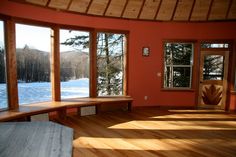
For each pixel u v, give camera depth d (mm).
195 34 6211
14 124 1595
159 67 6316
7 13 3988
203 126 4566
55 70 5012
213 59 6242
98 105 5547
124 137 3834
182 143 3574
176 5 5715
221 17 5977
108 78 6223
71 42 5539
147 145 3471
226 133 4121
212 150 3293
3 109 4059
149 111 5973
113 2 5355
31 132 1407
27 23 4398
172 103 6457
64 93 5559
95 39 5605
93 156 3033
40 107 4402
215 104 6340
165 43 6371
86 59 5766
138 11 5793
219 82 6250
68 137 1323
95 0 5141
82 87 5773
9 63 4074
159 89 6398
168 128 4402
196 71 6312
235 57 6027
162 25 6188
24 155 1045
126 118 5172
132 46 6047
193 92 6398
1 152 1078
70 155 1056
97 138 3768
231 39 6023
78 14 5254
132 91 6188
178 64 6531
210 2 5590
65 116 4902
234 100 6133
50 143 1216
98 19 5586
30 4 4383
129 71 6098
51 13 4793
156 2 5602
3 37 4051
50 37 4953
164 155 3092
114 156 3041
